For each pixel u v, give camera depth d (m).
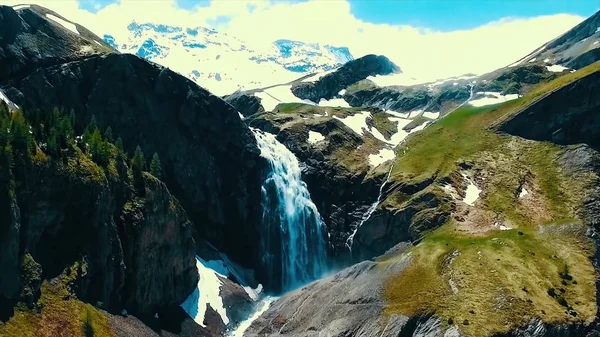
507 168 158.38
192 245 132.50
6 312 88.88
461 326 100.00
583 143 159.00
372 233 154.25
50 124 114.25
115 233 112.75
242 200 162.62
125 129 151.88
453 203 146.25
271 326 123.06
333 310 115.94
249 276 155.25
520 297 106.69
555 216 138.00
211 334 122.81
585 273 116.75
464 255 119.69
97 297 106.69
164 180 152.88
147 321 114.00
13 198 94.31
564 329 101.62
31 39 151.25
